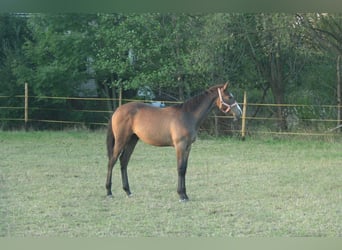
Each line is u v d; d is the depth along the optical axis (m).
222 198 9.13
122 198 9.07
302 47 17.81
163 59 18.83
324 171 11.84
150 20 18.16
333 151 14.87
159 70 18.61
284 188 10.01
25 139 16.72
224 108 9.27
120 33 18.55
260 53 18.70
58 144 15.67
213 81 18.75
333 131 17.42
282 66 19.06
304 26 17.12
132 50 18.69
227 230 7.21
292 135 17.47
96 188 9.81
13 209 8.19
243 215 8.01
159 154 13.96
